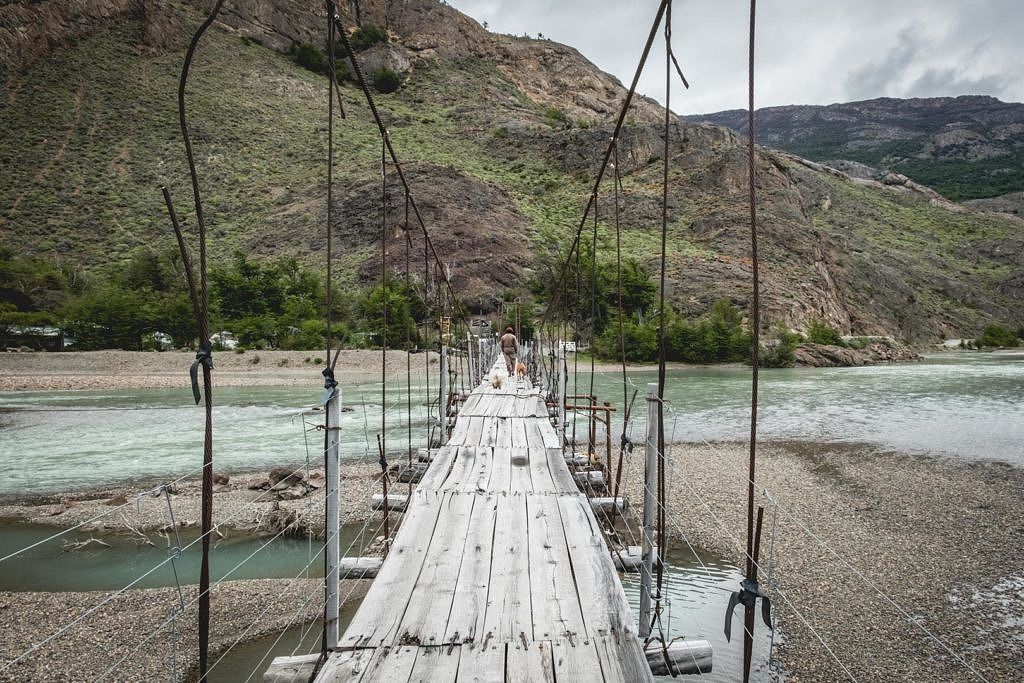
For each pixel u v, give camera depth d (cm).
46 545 824
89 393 2645
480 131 10056
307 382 2989
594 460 681
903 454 1386
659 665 310
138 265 4881
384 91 11562
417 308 3866
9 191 6494
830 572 738
